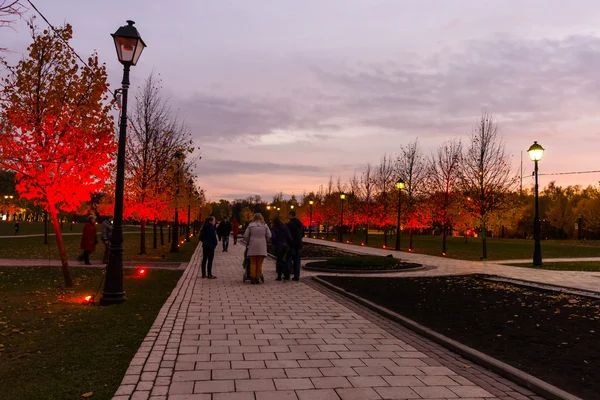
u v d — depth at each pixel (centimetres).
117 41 851
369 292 1041
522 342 595
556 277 1448
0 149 900
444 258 2345
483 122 2795
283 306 869
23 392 383
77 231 5025
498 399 403
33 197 988
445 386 434
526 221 6731
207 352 535
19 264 1509
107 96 1014
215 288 1088
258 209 12175
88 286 1032
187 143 2222
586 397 398
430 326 688
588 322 723
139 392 394
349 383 436
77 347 531
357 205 4522
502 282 1241
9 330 606
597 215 5628
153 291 991
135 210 1970
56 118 929
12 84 911
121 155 859
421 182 3584
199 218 6431
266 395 397
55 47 946
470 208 2403
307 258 2069
